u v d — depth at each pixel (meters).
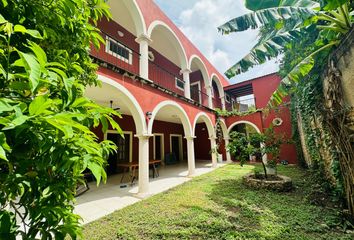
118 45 8.09
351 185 3.25
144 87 6.02
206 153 14.88
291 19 4.14
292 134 10.39
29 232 0.91
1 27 0.79
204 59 12.04
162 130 13.45
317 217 3.56
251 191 5.45
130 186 6.64
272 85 12.55
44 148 0.76
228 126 13.30
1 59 0.84
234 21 4.13
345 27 3.41
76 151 0.92
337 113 3.34
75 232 1.05
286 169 9.00
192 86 14.34
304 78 5.75
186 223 3.51
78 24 1.50
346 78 3.23
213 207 4.29
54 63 0.81
